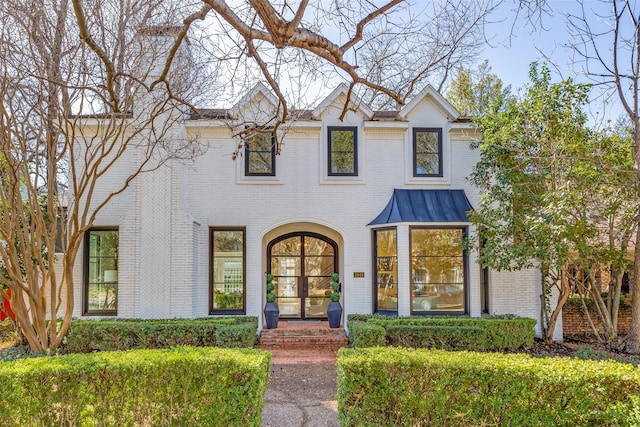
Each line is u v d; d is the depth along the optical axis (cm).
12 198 1051
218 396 572
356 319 1327
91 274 1386
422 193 1452
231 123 1188
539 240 1148
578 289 1362
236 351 654
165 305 1324
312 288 1549
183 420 567
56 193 1229
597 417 533
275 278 1545
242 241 1448
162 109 998
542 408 548
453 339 1145
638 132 1081
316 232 1552
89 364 568
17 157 1070
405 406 573
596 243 1243
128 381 565
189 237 1348
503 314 1403
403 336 1144
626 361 1040
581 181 1119
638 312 1207
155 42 988
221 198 1437
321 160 1456
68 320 1113
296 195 1453
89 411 565
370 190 1463
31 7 855
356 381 581
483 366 567
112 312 1372
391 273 1409
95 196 1387
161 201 1353
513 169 1226
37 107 1090
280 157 1458
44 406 553
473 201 1466
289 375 1014
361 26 501
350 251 1449
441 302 1386
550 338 1332
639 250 1195
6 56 940
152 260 1335
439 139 1489
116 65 959
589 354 1082
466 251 1389
